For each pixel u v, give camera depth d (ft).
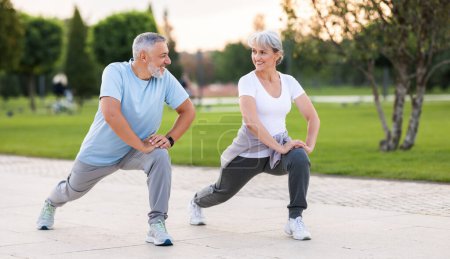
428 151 56.75
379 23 54.19
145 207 33.55
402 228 27.37
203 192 27.78
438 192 37.19
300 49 56.80
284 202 34.55
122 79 24.73
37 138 83.10
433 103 148.87
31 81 178.70
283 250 23.82
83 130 96.63
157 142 24.77
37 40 176.04
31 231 27.58
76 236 26.58
